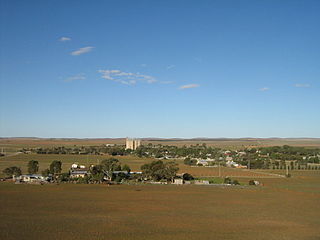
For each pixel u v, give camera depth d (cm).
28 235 5212
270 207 7994
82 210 7356
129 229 5681
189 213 7175
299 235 5450
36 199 8706
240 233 5500
